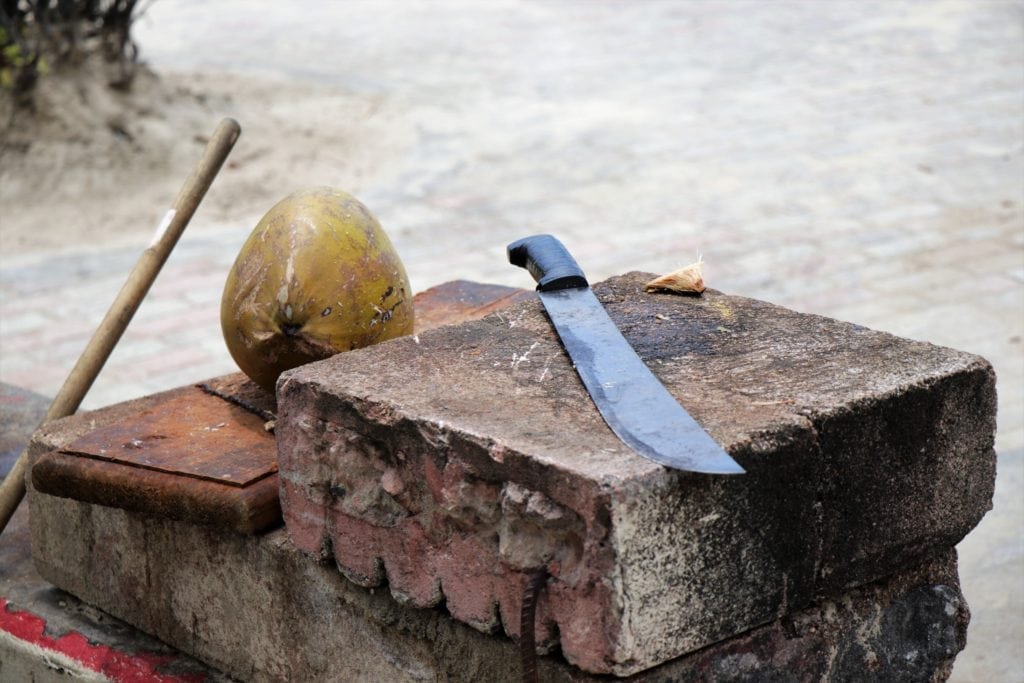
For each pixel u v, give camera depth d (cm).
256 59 1089
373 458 212
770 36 1128
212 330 586
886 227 680
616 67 1044
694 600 188
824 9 1224
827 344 224
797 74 1000
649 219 707
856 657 216
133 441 256
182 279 650
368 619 224
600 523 177
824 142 830
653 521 180
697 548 186
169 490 238
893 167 777
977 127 849
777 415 195
